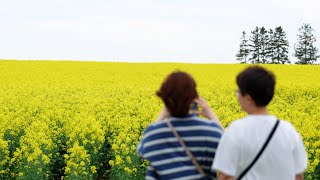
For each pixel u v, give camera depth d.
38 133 10.30
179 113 2.93
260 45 92.75
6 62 41.53
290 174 2.86
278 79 32.22
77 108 16.55
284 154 2.82
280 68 39.25
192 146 2.91
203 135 2.93
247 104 2.91
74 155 8.52
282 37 91.62
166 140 2.92
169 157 2.90
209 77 34.12
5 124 11.69
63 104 17.45
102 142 10.20
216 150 2.91
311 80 32.34
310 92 24.86
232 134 2.80
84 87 26.77
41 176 8.17
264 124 2.85
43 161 8.50
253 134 2.81
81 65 41.09
